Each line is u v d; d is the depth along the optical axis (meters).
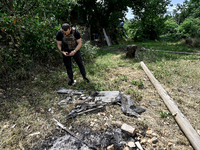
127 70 4.81
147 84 3.75
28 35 4.15
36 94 3.18
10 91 3.24
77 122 2.35
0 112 2.55
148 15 11.66
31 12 4.22
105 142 1.97
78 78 4.02
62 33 2.87
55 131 2.18
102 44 12.67
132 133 2.04
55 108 2.71
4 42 3.86
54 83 3.74
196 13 17.34
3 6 3.92
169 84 3.70
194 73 4.32
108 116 2.50
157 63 5.39
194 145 1.86
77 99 3.00
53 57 4.81
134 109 2.64
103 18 13.02
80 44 3.11
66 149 1.87
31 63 4.35
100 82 3.77
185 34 15.27
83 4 11.73
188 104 2.83
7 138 2.03
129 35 18.94
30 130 2.18
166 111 2.65
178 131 2.19
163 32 18.69
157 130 2.20
